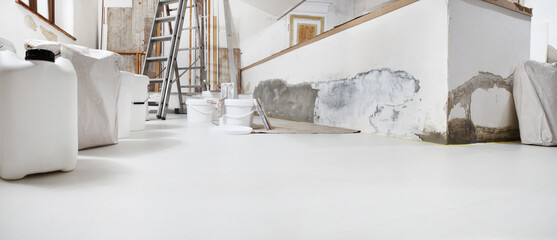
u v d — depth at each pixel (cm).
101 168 106
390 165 117
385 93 227
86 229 55
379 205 70
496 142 206
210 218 61
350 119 269
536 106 194
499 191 83
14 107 86
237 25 583
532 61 200
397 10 215
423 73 194
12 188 81
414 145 176
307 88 349
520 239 53
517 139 220
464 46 185
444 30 179
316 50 328
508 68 211
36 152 90
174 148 153
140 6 514
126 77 191
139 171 102
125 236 52
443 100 180
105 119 154
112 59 156
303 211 66
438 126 184
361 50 254
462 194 80
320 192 80
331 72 300
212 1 564
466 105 188
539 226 59
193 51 552
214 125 285
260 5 589
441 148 167
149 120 336
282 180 92
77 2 423
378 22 234
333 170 107
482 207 70
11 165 87
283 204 70
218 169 106
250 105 258
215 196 76
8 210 65
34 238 51
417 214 65
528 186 88
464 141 188
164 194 77
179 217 61
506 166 119
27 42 124
